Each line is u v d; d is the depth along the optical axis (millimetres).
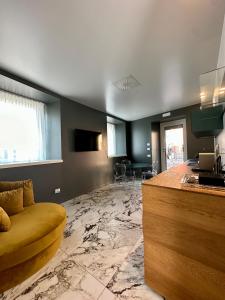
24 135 3268
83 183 4227
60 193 3559
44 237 1545
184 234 1124
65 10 1525
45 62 2352
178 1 1489
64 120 3734
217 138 3551
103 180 5027
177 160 5766
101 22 1681
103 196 3973
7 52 2094
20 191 2023
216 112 2803
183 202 1121
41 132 3570
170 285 1203
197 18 1681
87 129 4480
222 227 968
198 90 3732
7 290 1324
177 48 2174
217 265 994
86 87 3283
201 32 1885
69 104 3895
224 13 1628
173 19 1683
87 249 1859
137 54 2270
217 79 1911
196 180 1343
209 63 2555
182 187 1175
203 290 1052
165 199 1210
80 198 3844
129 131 6648
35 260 1494
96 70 2648
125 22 1694
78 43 1992
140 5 1509
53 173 3422
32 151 3395
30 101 3410
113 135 6516
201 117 2973
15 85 2814
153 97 4098
